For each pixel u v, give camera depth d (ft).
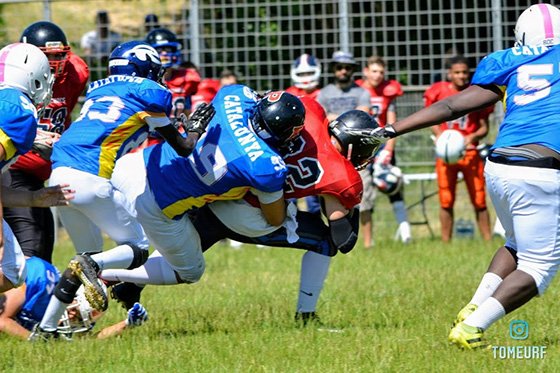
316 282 61.77
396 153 117.91
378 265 90.38
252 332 58.85
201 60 116.98
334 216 59.16
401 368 49.44
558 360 50.55
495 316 52.54
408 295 72.13
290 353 53.11
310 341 55.77
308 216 62.08
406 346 53.78
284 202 59.11
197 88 102.17
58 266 94.84
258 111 56.95
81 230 63.46
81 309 60.13
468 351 52.34
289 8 115.03
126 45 61.26
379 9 116.57
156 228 58.70
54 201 55.36
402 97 117.19
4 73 52.75
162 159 58.49
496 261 55.42
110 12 131.54
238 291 77.66
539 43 53.31
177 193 57.62
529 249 52.29
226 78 111.55
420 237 114.32
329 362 51.34
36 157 69.82
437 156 102.99
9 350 55.47
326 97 104.22
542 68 52.70
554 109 52.03
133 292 61.98
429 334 57.00
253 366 50.47
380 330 58.80
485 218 106.52
